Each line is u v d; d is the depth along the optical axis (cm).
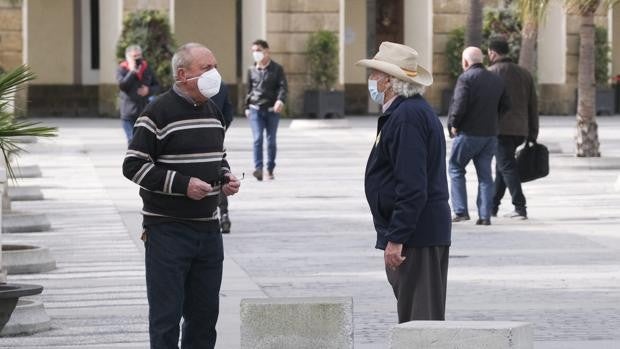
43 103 8125
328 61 7919
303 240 2884
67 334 1872
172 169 1415
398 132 1457
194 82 1407
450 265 2522
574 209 3441
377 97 1501
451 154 3103
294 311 1338
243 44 8119
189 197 1408
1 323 1745
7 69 7531
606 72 8575
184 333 1480
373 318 1989
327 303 1337
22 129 1850
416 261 1477
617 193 3812
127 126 4622
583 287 2275
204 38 8462
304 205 3541
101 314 2027
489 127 3036
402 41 8744
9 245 2544
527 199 3666
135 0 7606
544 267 2495
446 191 1495
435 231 1474
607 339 1819
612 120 8012
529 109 3167
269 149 4209
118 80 4603
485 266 2508
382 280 2353
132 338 1839
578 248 2745
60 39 8144
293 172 4475
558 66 8588
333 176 4344
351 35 8719
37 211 3419
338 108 7831
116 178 4288
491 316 2005
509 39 7944
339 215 3325
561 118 8169
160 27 7406
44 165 4738
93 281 2345
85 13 8169
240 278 2375
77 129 6688
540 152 3186
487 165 3077
